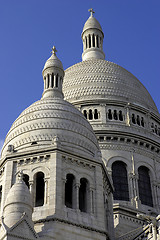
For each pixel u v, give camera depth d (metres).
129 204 68.12
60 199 45.72
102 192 49.28
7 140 54.81
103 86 81.56
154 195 71.62
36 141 51.25
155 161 75.56
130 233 54.66
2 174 50.75
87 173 49.62
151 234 45.03
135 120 78.69
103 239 45.75
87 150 52.09
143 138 75.88
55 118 53.59
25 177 48.84
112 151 73.31
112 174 71.56
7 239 39.41
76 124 54.06
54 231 43.28
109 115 78.06
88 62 88.81
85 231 45.22
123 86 83.00
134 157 73.69
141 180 72.81
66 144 50.94
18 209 42.09
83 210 48.22
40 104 56.31
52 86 62.97
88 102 78.75
